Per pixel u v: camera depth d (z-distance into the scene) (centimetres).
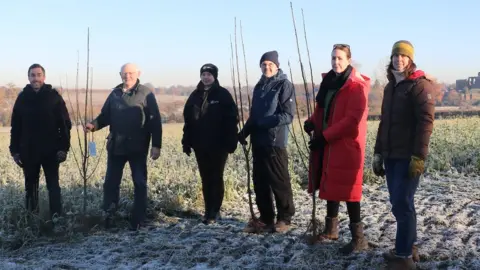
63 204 699
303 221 653
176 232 628
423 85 441
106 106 666
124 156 665
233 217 699
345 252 512
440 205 716
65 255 545
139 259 524
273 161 595
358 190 507
